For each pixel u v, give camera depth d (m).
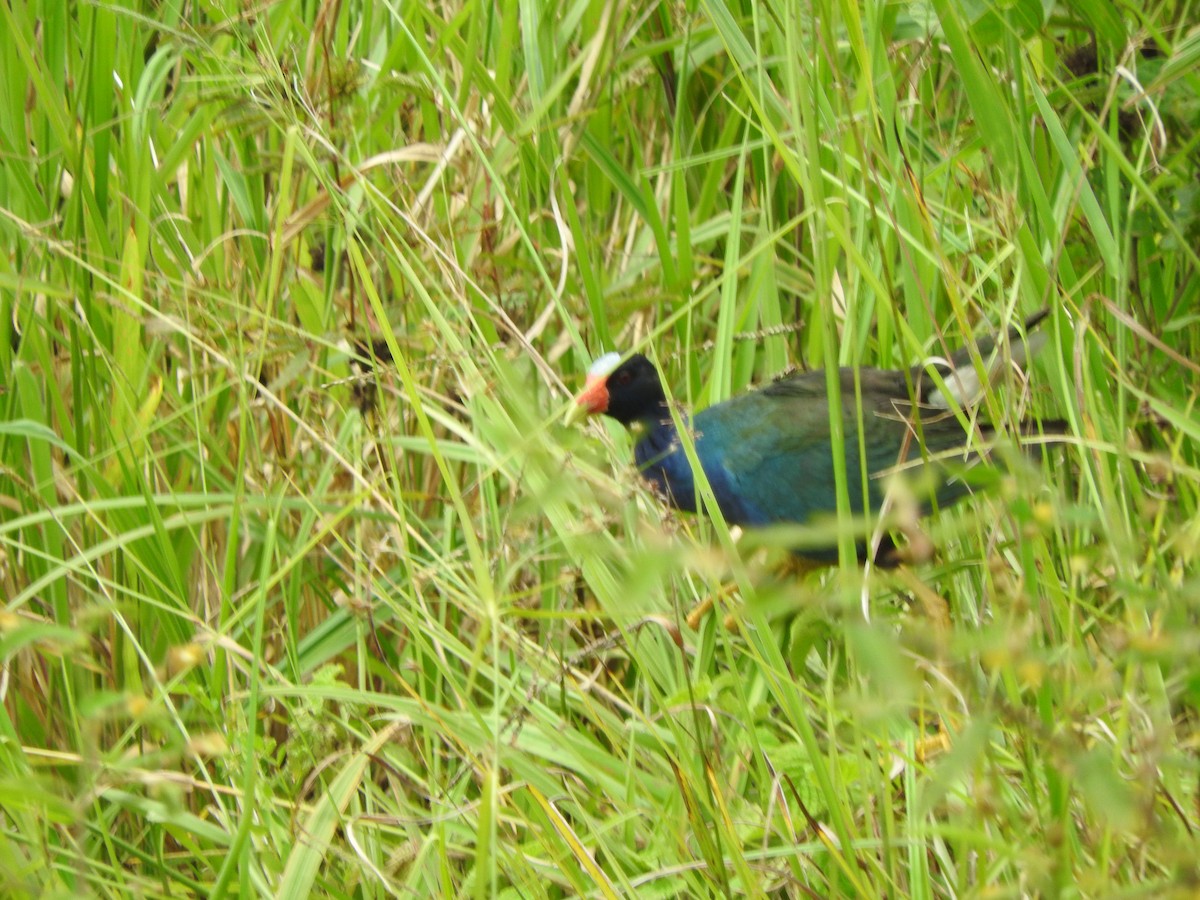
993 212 7.71
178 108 9.37
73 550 8.07
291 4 9.23
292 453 8.73
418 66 9.66
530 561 7.81
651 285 9.45
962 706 5.30
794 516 8.41
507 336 9.13
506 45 9.37
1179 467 5.87
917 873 5.61
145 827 7.10
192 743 4.93
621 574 7.62
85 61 8.38
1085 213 7.60
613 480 7.61
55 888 5.38
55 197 8.51
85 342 8.17
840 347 9.06
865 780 5.70
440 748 7.71
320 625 8.31
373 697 6.55
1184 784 5.61
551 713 6.97
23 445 8.28
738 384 9.45
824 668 7.60
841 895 6.04
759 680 7.38
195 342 7.66
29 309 7.83
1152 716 5.04
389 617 8.23
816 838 6.11
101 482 7.55
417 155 8.83
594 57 9.55
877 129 6.93
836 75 6.42
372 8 9.88
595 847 6.44
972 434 6.47
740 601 7.85
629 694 7.71
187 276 8.23
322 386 8.16
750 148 9.39
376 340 8.41
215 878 6.81
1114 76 7.27
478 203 9.57
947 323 8.23
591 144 9.38
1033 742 5.11
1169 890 4.10
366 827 6.69
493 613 5.28
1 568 8.05
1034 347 7.16
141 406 7.98
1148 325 8.25
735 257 8.75
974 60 7.25
